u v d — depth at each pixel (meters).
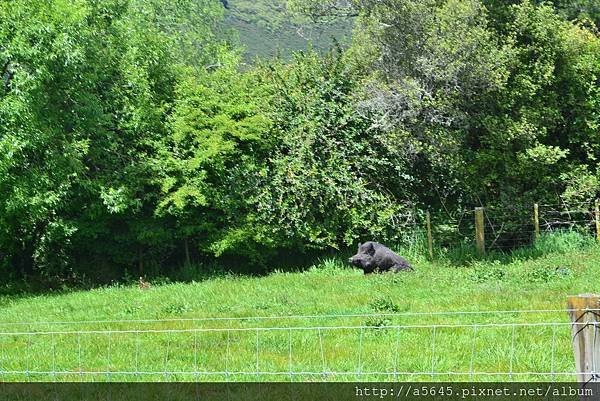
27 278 30.61
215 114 30.34
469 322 14.69
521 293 18.02
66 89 28.25
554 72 31.55
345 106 31.92
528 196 30.62
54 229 28.36
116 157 30.28
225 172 30.28
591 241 28.38
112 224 30.75
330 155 31.08
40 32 26.08
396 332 13.91
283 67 35.22
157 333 15.38
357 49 33.81
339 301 18.41
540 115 30.19
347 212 30.70
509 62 29.53
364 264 25.02
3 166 24.89
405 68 30.33
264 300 19.44
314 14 39.81
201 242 30.41
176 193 28.69
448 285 20.42
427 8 29.88
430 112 29.19
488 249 29.67
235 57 35.75
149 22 38.31
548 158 29.11
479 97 29.78
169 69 33.44
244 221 30.05
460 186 31.66
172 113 31.25
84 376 11.88
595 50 32.78
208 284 24.75
